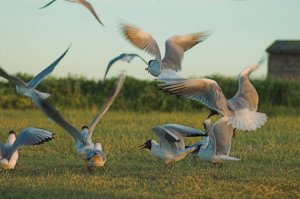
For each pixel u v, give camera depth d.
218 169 12.67
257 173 12.30
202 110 28.94
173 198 10.16
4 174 12.23
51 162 13.86
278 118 23.97
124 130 19.30
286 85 30.12
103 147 15.68
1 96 30.17
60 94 30.38
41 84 30.30
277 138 17.81
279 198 10.34
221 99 10.32
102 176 12.03
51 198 10.09
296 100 29.70
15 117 24.38
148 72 11.49
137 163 13.77
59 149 15.61
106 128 19.78
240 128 10.34
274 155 14.62
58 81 30.53
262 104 29.45
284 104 29.88
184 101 29.09
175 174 12.08
